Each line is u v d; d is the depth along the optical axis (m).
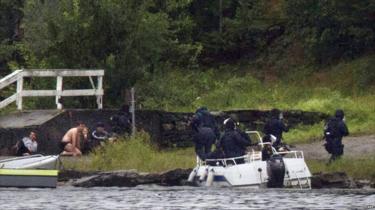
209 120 82.62
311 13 145.88
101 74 102.50
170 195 66.19
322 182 75.62
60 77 99.81
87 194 67.38
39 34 120.62
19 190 71.00
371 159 83.56
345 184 75.38
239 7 159.50
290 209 55.28
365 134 103.56
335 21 141.50
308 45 148.75
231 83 137.00
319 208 55.72
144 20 111.81
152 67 118.31
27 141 89.31
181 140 104.19
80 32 109.88
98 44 110.62
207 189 71.56
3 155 92.88
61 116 95.31
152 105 115.50
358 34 139.62
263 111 106.69
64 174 79.25
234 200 61.78
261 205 57.94
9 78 97.56
